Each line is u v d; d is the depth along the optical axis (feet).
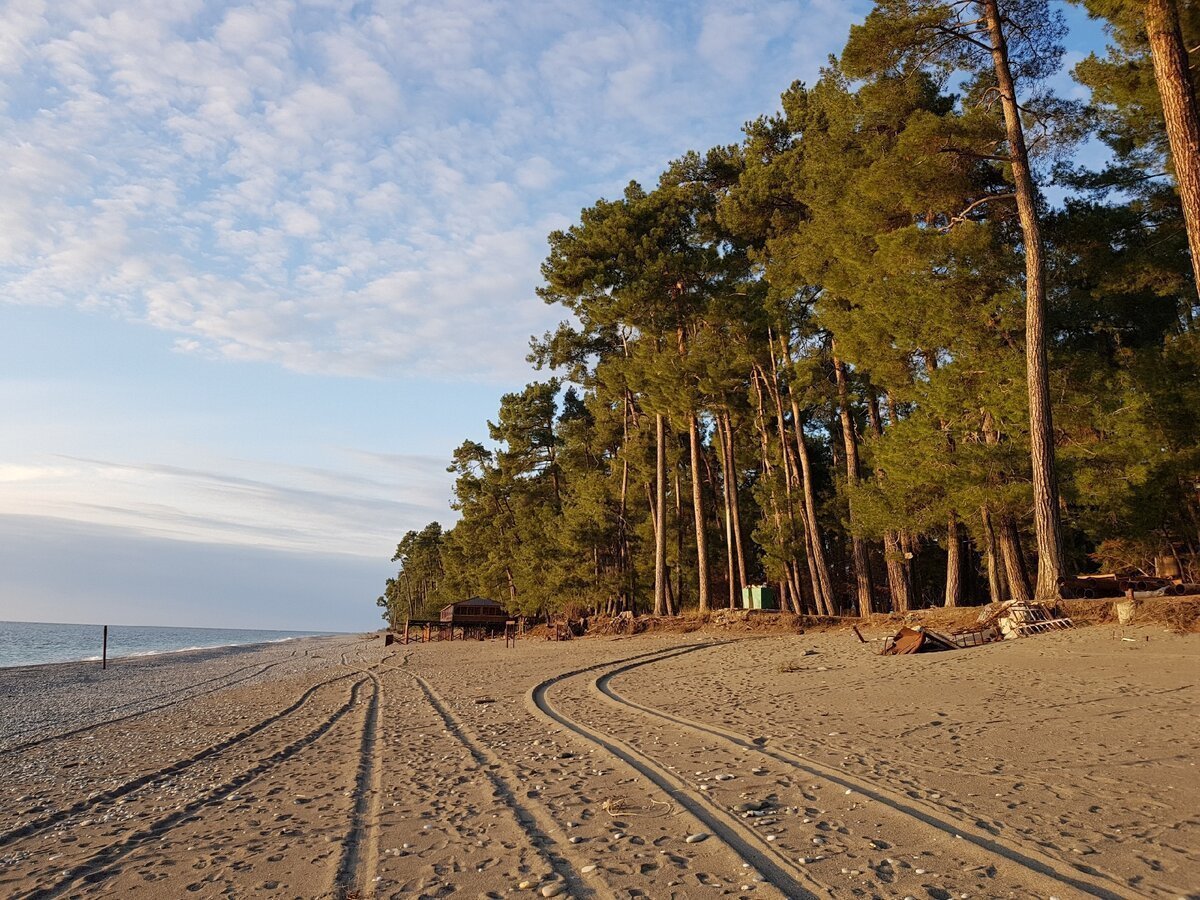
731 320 114.01
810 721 36.27
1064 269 75.10
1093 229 73.31
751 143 114.32
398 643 237.04
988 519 76.43
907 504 76.84
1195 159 42.83
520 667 83.10
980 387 72.18
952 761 26.37
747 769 27.40
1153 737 27.55
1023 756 26.37
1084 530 78.18
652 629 119.24
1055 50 70.74
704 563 119.96
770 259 109.19
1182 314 87.71
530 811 23.75
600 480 169.07
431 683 73.61
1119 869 16.15
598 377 160.66
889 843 18.71
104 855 22.31
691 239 127.65
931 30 70.49
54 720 67.46
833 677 51.55
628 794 25.08
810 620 99.19
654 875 17.52
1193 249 42.57
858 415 138.51
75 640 473.26
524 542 203.21
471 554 260.21
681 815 22.17
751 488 159.33
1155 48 45.21
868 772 25.66
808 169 95.09
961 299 73.26
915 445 75.00
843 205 84.58
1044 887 15.51
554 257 127.44
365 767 33.40
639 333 145.79
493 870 18.60
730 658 71.67
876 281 78.43
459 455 240.53
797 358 111.75
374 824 23.56
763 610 108.58
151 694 90.43
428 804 25.67
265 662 159.02
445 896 17.10
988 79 74.23
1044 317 63.67
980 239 70.23
